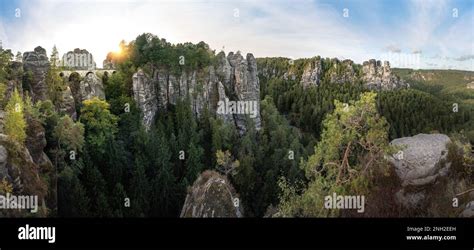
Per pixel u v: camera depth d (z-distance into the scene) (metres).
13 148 11.90
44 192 12.31
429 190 11.55
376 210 11.64
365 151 12.15
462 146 11.93
